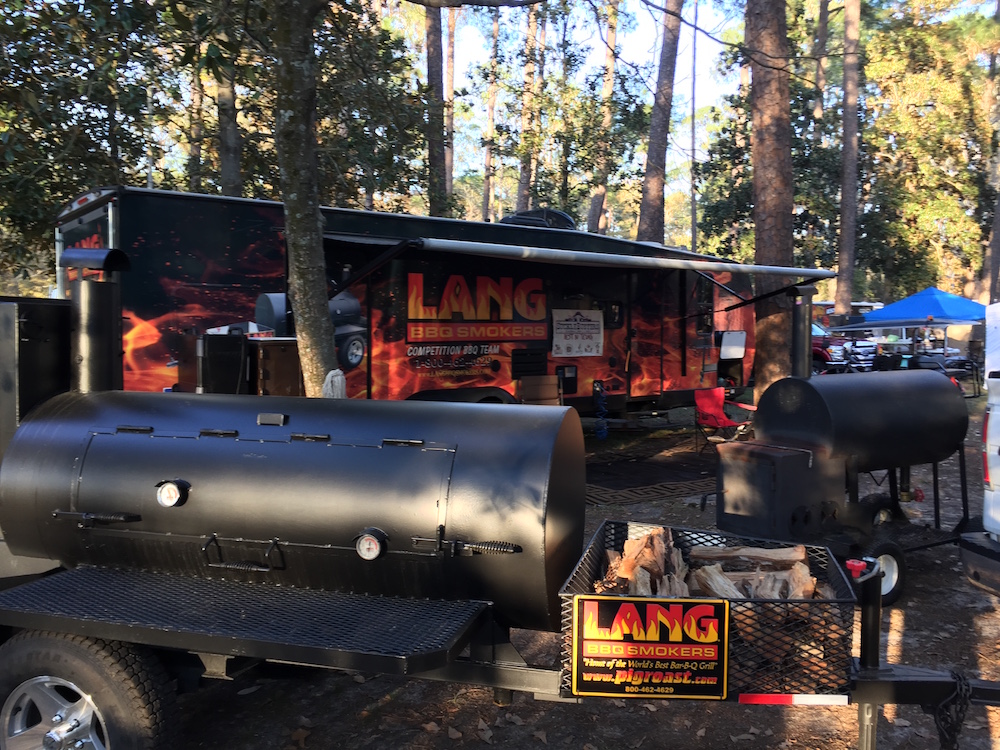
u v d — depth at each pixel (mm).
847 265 28375
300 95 5031
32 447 3408
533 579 2873
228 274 7266
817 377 5652
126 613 2871
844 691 2764
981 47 32625
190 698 4094
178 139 12719
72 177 11438
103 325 3844
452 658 2678
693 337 12320
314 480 3066
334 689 4203
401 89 12211
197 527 3141
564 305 10508
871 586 2840
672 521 7387
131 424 3387
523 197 24266
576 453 3326
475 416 3203
